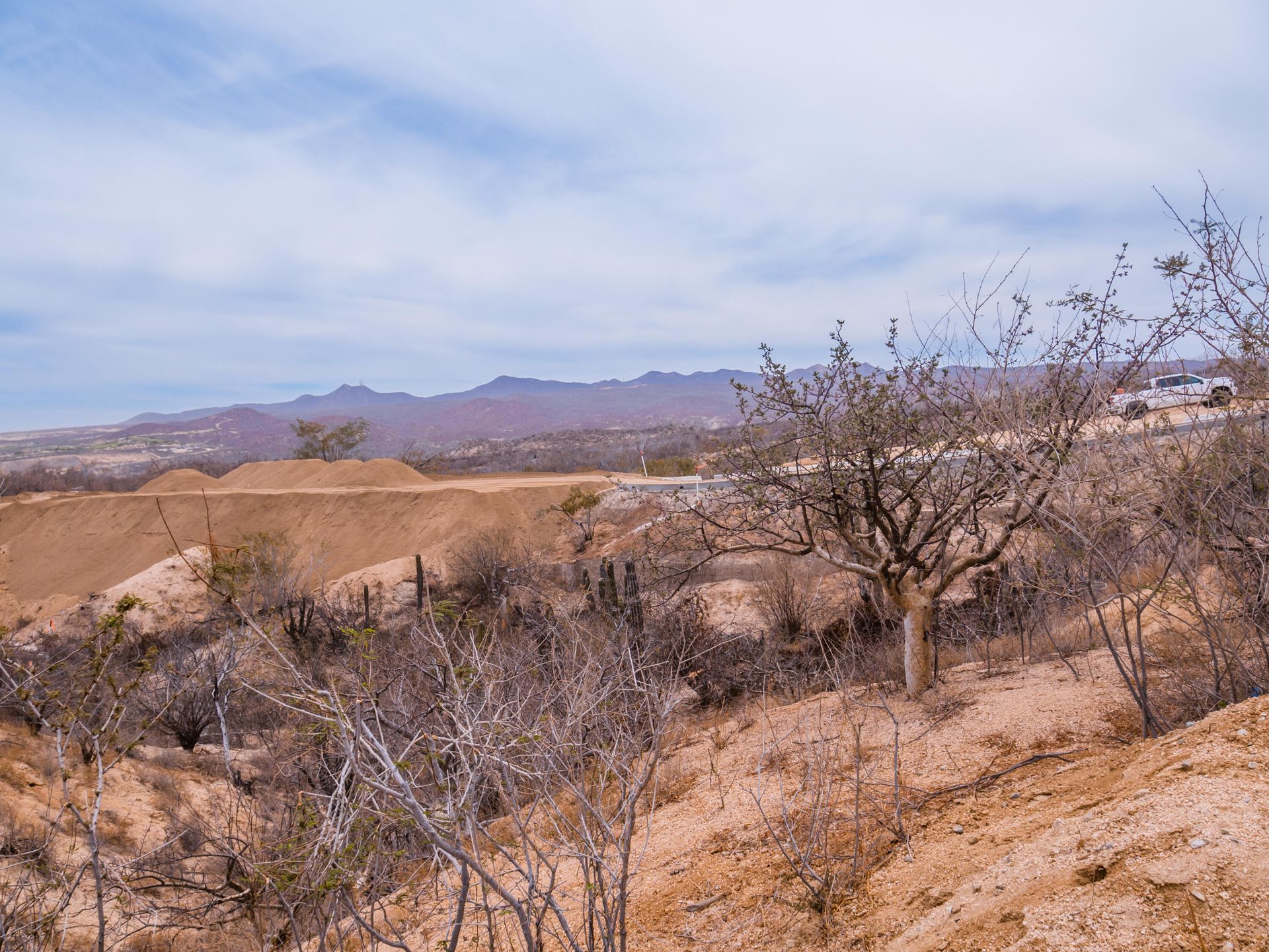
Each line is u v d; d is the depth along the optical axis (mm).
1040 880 2604
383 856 4031
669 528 7141
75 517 58344
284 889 3734
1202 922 1955
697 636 11406
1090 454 4555
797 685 9547
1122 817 2672
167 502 55219
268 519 48938
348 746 2840
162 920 6434
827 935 3301
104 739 5164
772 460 6559
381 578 28094
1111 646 4523
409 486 55844
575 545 32125
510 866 4895
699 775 6277
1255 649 4582
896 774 4086
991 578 9227
